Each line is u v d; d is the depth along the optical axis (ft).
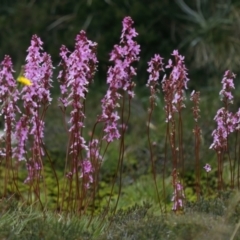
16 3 72.13
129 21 26.48
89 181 28.45
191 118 51.21
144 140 48.62
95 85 62.69
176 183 28.48
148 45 64.08
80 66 26.22
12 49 68.28
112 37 63.72
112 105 26.84
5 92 27.89
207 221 23.84
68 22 67.46
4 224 24.99
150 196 37.42
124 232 24.56
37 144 28.63
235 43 62.95
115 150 47.11
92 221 27.25
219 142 29.43
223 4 66.03
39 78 27.12
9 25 69.21
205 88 61.00
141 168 43.80
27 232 24.35
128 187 39.70
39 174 29.50
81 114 27.55
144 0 65.77
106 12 65.00
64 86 28.07
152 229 24.11
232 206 23.47
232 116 29.40
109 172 43.70
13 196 29.63
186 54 63.98
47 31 67.62
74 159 28.12
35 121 28.27
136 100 57.57
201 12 67.00
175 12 65.00
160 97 58.70
